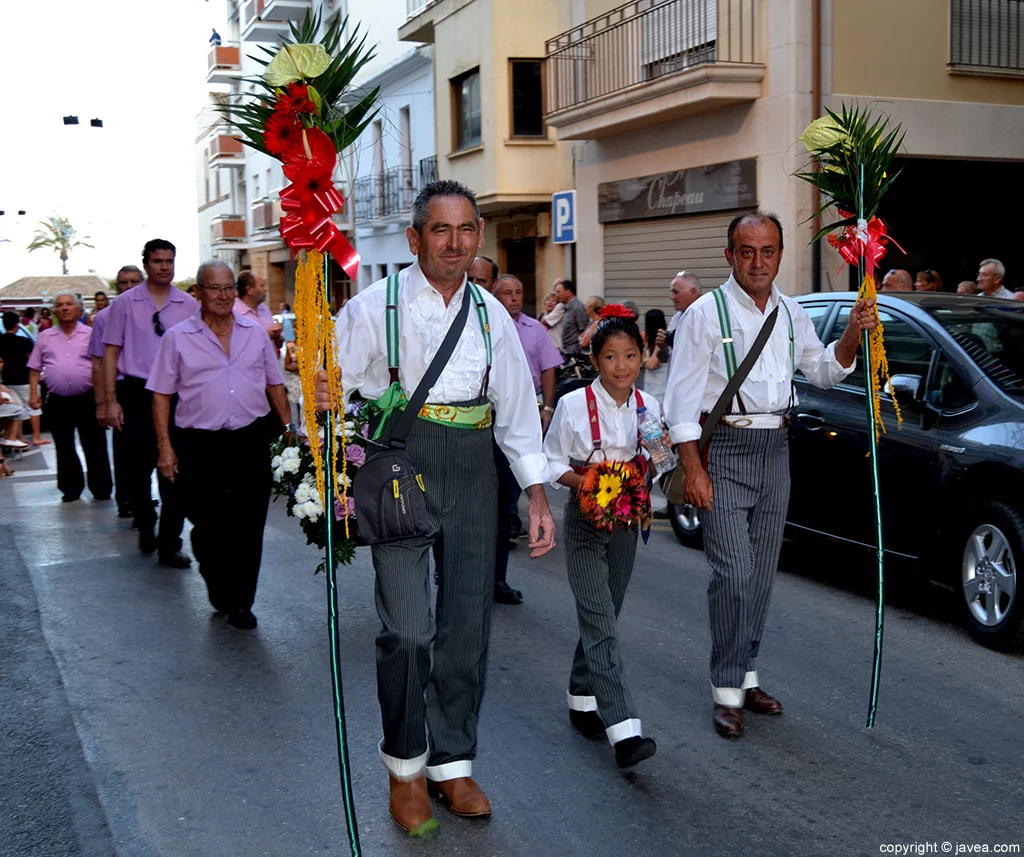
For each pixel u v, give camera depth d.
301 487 3.86
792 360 4.29
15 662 5.40
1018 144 13.89
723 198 13.58
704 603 6.18
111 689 5.01
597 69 15.82
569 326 12.77
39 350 10.16
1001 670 5.05
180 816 3.73
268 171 36.84
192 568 7.38
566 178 17.97
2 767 4.16
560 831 3.54
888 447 5.91
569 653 5.40
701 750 4.17
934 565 5.72
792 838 3.47
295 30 3.41
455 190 3.40
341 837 3.55
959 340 5.85
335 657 3.23
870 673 5.00
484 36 18.39
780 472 4.32
